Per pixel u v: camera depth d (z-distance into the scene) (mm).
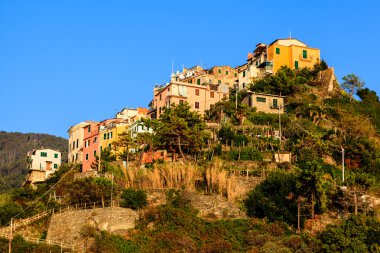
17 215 90062
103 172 100188
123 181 91312
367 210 82625
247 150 101812
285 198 82250
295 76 137625
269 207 81188
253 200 83062
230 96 131250
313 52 147000
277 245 72375
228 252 72938
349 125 114438
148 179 90000
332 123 119125
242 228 78875
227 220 80688
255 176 90625
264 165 97000
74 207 86812
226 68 151250
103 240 76125
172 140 104188
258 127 113875
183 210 81938
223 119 120625
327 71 139625
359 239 70812
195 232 77688
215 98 132000
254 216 82000
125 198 84438
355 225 72625
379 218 80812
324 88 136250
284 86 131375
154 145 105312
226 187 86375
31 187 106000
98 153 119625
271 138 109000
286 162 96562
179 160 101812
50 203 93688
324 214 81625
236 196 85500
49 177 121812
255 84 134875
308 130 112000
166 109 110625
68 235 79562
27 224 86375
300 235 75938
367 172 100312
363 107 130125
